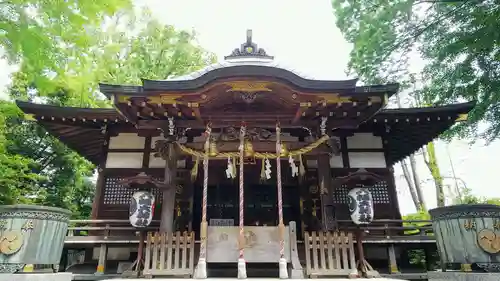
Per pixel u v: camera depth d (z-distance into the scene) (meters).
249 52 10.66
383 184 10.15
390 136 11.04
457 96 12.73
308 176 10.03
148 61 18.47
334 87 7.45
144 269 6.90
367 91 7.59
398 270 9.67
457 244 5.45
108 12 4.57
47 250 5.31
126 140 10.52
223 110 8.29
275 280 6.33
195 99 7.69
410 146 11.85
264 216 10.59
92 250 9.86
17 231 5.13
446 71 12.89
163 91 7.43
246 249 7.26
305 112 8.20
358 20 14.56
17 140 16.11
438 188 20.45
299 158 8.60
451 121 9.70
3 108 10.47
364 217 7.61
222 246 7.27
